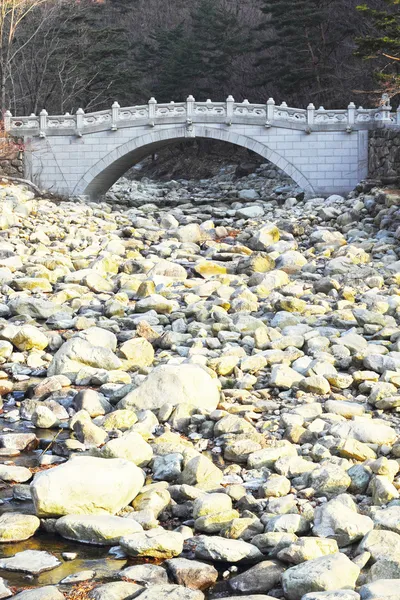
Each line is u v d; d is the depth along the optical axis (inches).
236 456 314.5
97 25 2992.1
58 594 215.3
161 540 241.3
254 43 2694.4
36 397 400.2
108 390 394.0
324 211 1123.3
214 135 1499.8
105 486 264.5
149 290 631.2
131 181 2273.6
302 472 293.0
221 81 2689.5
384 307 558.6
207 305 575.5
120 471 270.5
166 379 368.5
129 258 831.1
